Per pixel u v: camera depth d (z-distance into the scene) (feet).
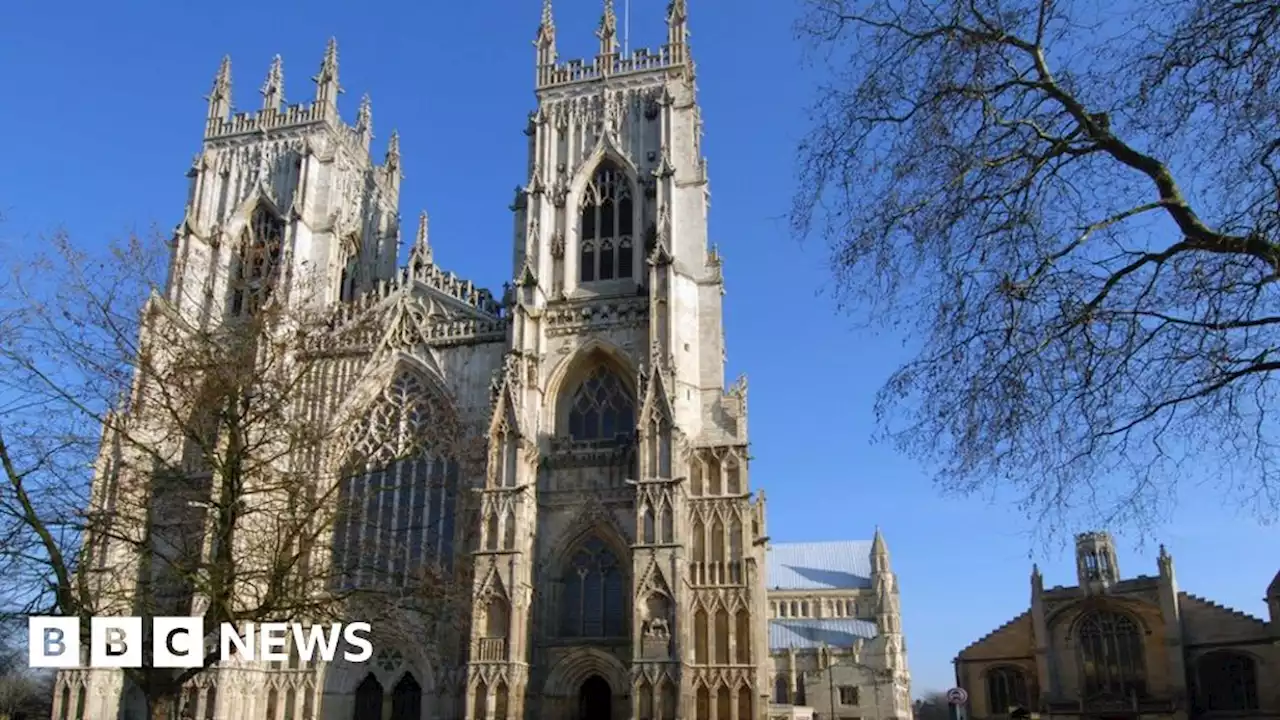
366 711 273.95
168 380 143.84
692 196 313.73
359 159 382.83
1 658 159.12
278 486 143.74
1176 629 466.70
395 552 243.19
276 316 184.34
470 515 280.10
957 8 69.26
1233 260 60.70
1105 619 489.26
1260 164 58.23
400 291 316.81
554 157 328.49
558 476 285.84
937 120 68.69
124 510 144.15
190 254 332.80
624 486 279.49
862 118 71.31
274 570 137.69
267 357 168.66
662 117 318.65
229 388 142.92
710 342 295.48
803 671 605.73
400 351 309.63
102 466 141.69
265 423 153.48
